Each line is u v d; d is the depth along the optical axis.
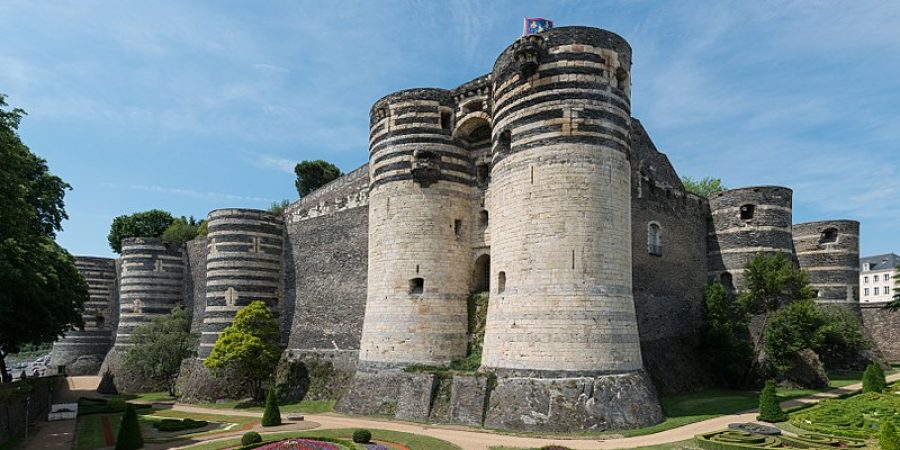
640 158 42.69
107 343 72.75
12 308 35.62
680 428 28.34
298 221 52.06
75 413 40.97
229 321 49.62
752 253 47.22
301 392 44.91
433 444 26.36
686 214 47.19
